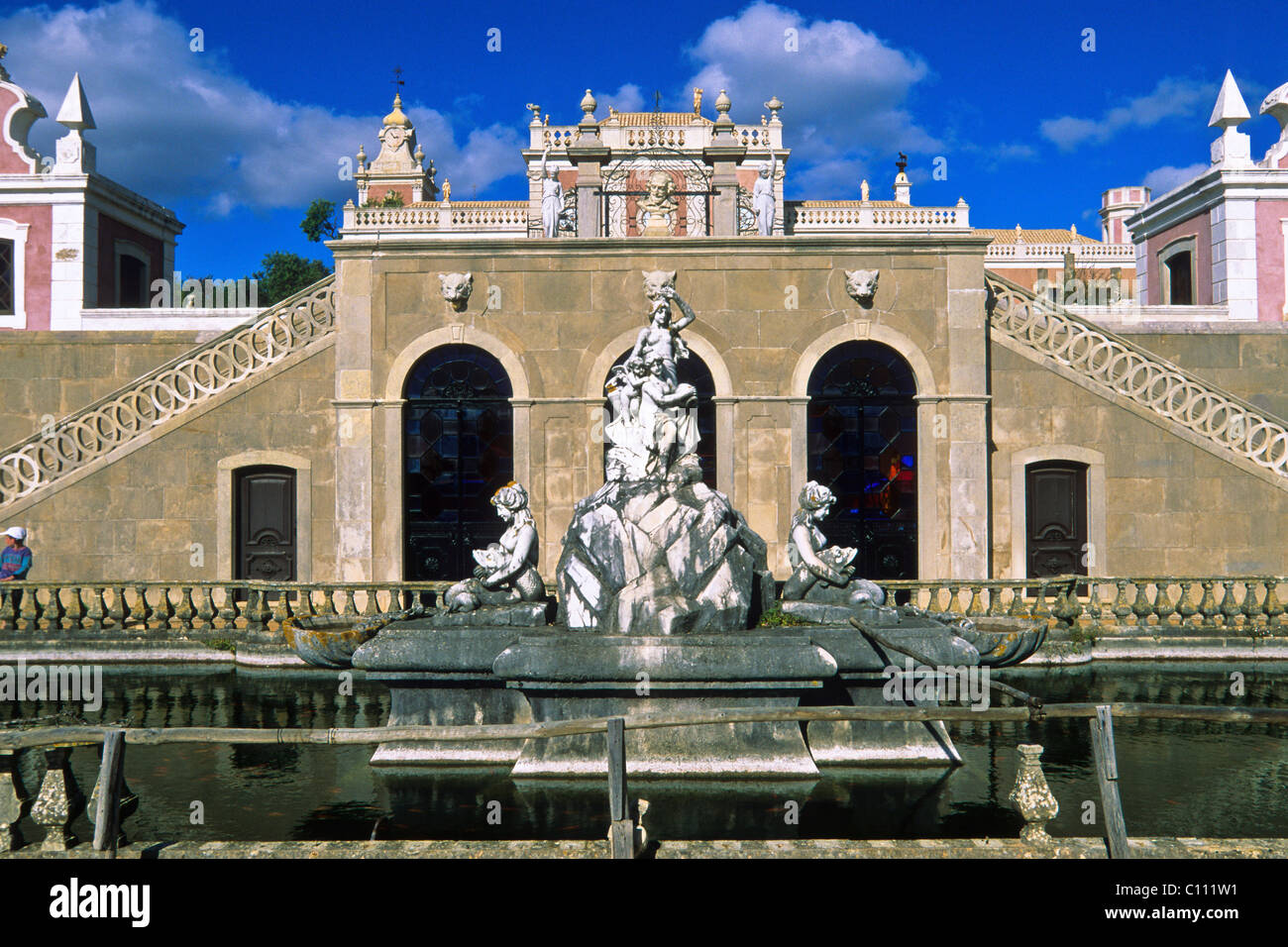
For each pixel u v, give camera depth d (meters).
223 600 16.92
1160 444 17.09
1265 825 7.17
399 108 43.62
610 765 5.69
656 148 29.22
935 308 16.67
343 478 16.56
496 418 17.09
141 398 17.52
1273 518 17.00
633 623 8.77
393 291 16.70
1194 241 23.84
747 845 5.78
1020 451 17.11
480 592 9.57
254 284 23.14
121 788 5.82
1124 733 10.08
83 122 23.53
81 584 14.90
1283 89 23.22
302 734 5.84
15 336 18.45
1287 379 18.61
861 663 8.88
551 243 16.59
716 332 16.66
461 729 5.87
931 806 7.59
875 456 17.03
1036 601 14.95
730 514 9.53
